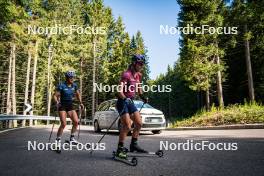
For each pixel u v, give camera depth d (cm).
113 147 798
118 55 4769
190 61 2902
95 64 4588
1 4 1777
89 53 4181
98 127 1501
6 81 4403
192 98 6159
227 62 3997
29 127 1958
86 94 5100
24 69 4566
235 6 2950
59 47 3725
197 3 2878
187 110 6681
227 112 1675
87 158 611
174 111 8294
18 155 655
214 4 2883
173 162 544
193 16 2883
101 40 4369
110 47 4844
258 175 420
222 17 2877
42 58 3841
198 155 618
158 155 605
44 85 4153
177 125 1889
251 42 3225
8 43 2816
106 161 573
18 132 1391
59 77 4316
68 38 3872
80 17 4309
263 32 3034
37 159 600
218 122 1630
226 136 1014
